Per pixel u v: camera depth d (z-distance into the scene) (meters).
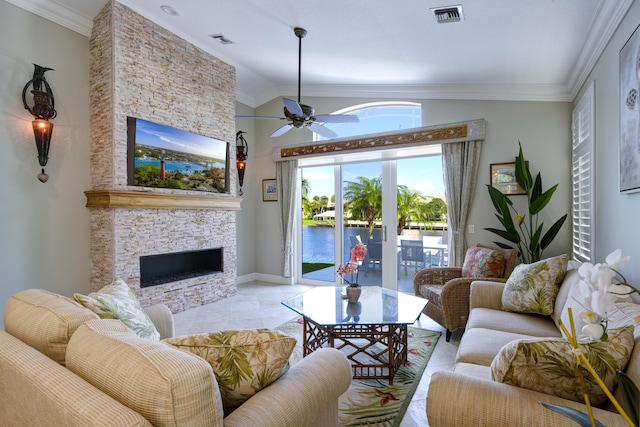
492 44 3.24
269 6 3.20
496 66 3.71
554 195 4.01
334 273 5.52
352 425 2.01
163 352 0.94
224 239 4.89
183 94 4.27
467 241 4.38
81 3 3.52
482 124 4.24
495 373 1.27
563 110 4.00
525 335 2.19
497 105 4.27
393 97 4.94
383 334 2.54
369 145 5.02
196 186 4.46
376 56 3.90
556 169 4.02
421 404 2.23
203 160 4.55
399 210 4.97
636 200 2.15
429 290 3.57
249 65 4.94
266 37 3.91
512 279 2.70
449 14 2.81
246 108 5.98
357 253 3.02
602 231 2.82
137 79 3.74
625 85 2.22
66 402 0.87
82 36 3.73
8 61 3.19
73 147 3.64
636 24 2.09
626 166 2.22
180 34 4.18
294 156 5.66
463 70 3.94
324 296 3.22
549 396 1.16
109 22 3.54
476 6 2.65
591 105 3.04
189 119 4.35
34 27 3.37
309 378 1.28
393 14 2.96
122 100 3.61
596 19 2.56
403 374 2.63
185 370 0.87
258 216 6.14
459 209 4.39
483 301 2.85
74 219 3.65
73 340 1.11
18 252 3.26
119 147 3.59
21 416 1.08
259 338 1.22
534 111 4.10
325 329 2.85
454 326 3.22
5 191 3.18
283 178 5.80
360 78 4.74
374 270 5.17
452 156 4.44
